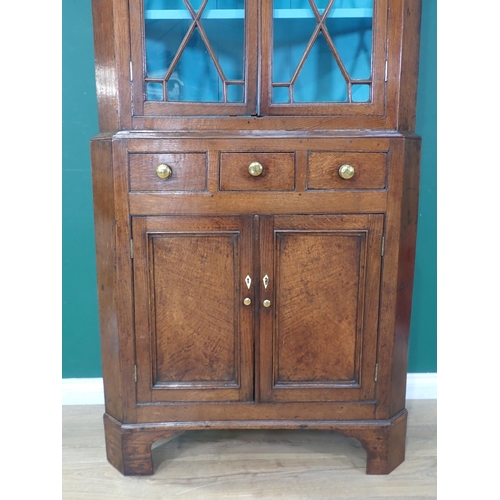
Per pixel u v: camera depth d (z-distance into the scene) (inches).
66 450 55.7
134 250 46.6
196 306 47.9
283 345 48.5
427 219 64.2
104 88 46.9
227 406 49.3
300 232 46.5
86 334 65.8
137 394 49.1
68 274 64.3
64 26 59.6
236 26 45.9
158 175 44.6
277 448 56.4
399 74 45.4
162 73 46.1
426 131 62.6
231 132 45.4
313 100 46.9
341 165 45.4
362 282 47.4
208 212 46.0
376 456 50.4
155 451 55.6
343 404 49.4
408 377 67.1
